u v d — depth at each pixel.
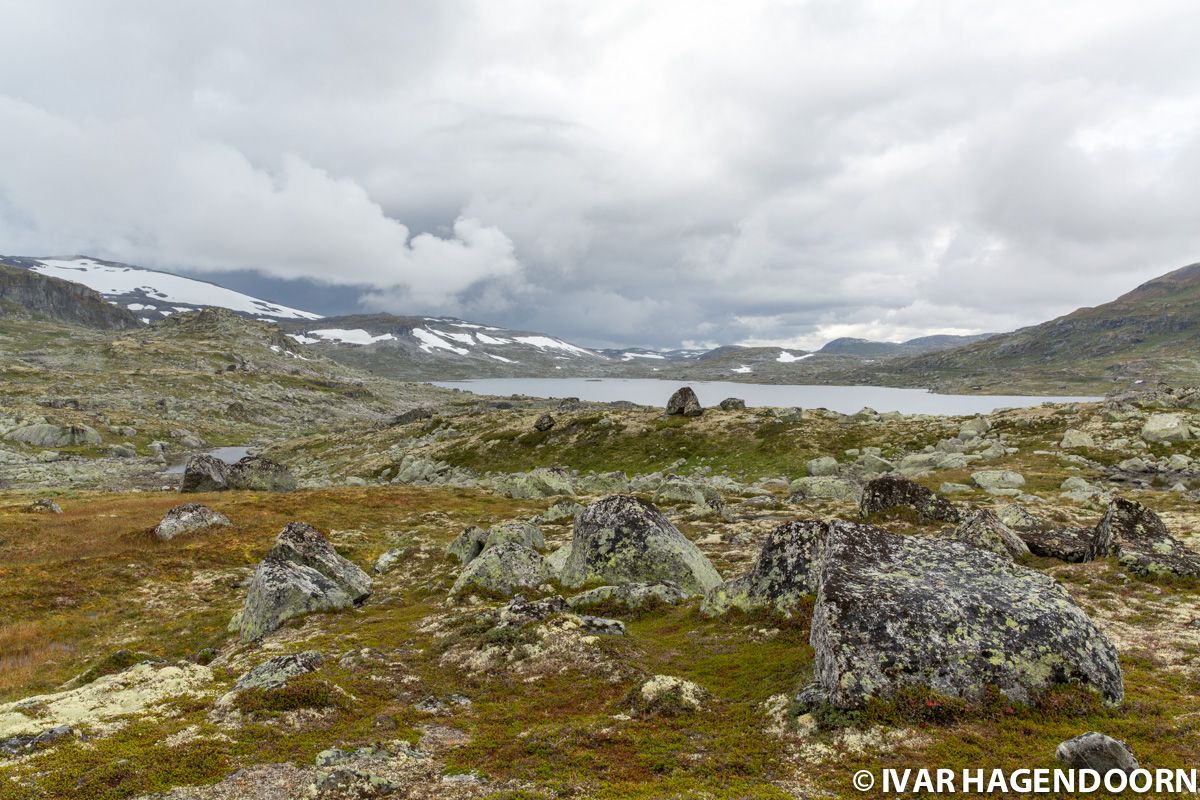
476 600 32.38
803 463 94.31
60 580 39.41
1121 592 26.98
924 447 95.00
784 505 62.00
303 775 13.29
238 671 23.00
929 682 14.88
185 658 28.20
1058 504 54.81
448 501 74.75
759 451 102.06
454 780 13.26
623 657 20.72
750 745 14.26
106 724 15.74
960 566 18.39
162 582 41.03
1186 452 73.00
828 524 25.03
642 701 16.88
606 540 33.06
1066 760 12.19
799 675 17.53
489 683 19.83
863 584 17.38
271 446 175.88
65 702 17.36
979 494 62.00
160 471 134.62
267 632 29.83
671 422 120.19
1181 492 58.72
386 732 15.84
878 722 14.25
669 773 13.32
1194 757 12.51
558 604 26.39
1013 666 15.12
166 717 16.42
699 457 104.38
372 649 23.47
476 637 24.22
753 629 22.48
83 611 35.25
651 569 31.55
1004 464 78.94
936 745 13.35
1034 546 35.62
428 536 55.50
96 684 19.09
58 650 29.70
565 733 15.45
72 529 54.25
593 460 110.81
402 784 13.07
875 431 104.69
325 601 32.59
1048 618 16.11
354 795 12.41
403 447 143.12
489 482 98.56
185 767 13.30
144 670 20.14
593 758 14.03
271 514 62.28
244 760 13.95
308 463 148.38
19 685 25.20
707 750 14.22
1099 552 32.66
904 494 45.62
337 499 72.62
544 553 43.38
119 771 12.91
